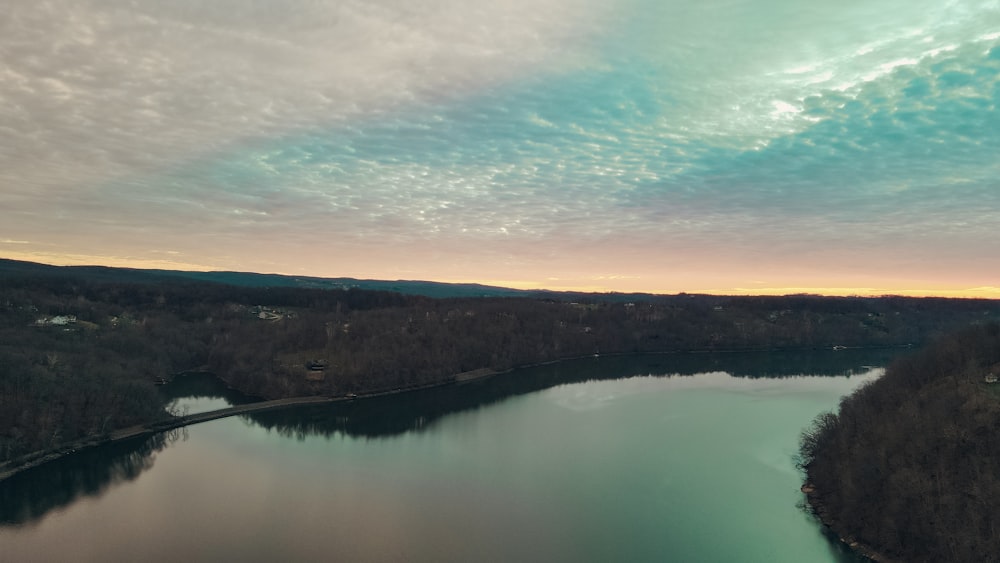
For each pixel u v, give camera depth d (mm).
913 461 70000
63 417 113312
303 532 76375
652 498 86375
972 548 56312
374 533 75938
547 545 72125
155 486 93375
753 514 80250
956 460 67812
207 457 108812
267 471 100625
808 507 82375
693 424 129625
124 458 107938
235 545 73312
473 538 74250
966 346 105875
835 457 85375
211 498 88125
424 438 121750
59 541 74688
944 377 96562
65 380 124438
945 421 74250
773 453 107062
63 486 93375
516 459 105750
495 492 89375
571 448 112188
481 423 134000
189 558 70312
